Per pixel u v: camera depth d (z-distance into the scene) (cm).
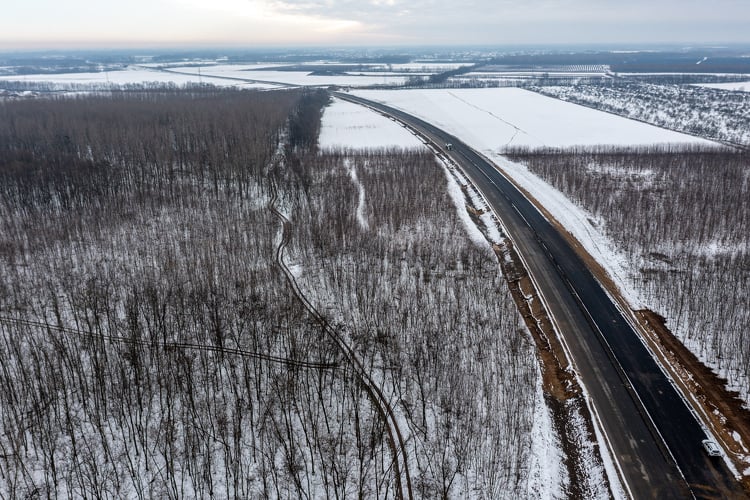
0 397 3738
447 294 5572
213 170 9556
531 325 5175
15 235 6900
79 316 4991
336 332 4931
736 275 5600
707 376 4244
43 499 3148
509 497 3275
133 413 3869
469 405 3969
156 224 7581
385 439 3706
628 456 3494
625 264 6316
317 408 3969
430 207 8312
